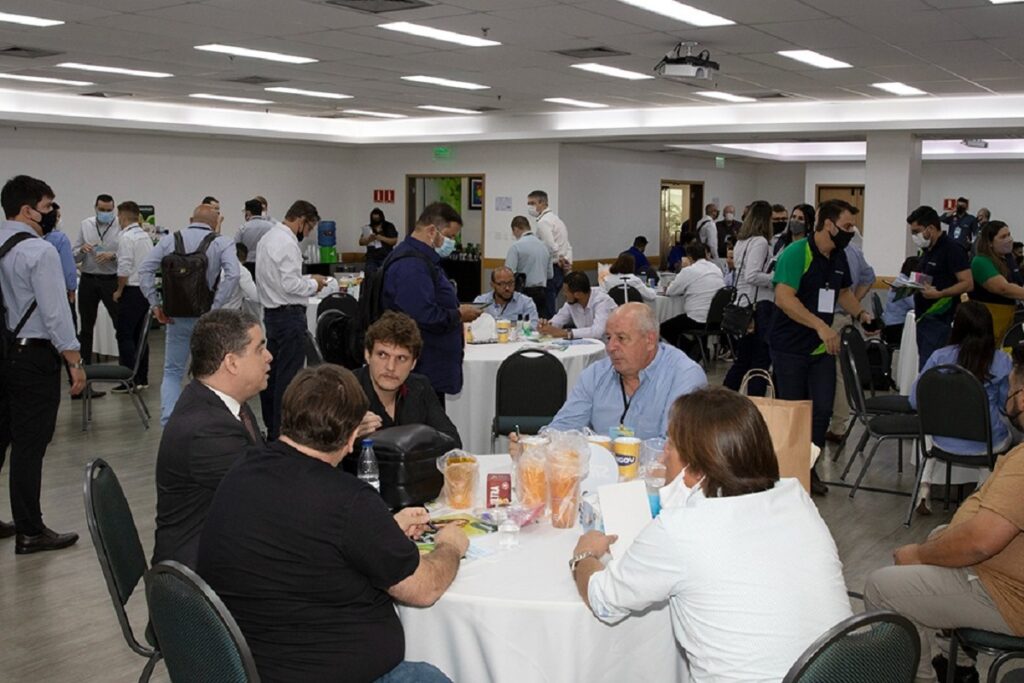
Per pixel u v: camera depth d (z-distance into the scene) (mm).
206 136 13062
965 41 7168
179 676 1945
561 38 7352
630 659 2139
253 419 2875
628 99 11430
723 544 1796
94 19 6734
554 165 13773
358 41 7559
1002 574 2490
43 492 5141
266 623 1925
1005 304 6363
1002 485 2395
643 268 13172
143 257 7781
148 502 5000
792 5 6012
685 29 6906
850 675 1676
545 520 2570
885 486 5438
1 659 3256
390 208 15617
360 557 1926
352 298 7543
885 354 7004
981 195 17188
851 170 18078
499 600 2061
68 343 4082
